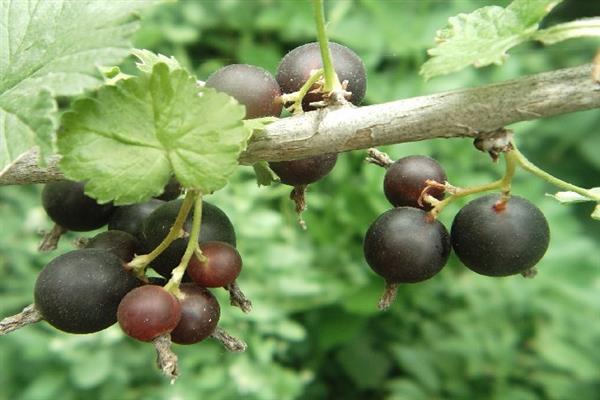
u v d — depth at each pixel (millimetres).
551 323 359
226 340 173
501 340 355
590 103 161
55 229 194
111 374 333
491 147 165
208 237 173
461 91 165
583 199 185
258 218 333
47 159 175
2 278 352
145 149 164
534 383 365
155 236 174
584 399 354
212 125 162
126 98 162
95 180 163
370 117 168
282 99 177
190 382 327
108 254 172
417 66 376
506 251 177
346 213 363
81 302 168
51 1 166
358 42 382
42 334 333
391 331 386
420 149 353
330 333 375
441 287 372
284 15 401
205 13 422
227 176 163
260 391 312
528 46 417
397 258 177
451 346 357
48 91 158
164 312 163
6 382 337
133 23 162
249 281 333
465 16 169
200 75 411
